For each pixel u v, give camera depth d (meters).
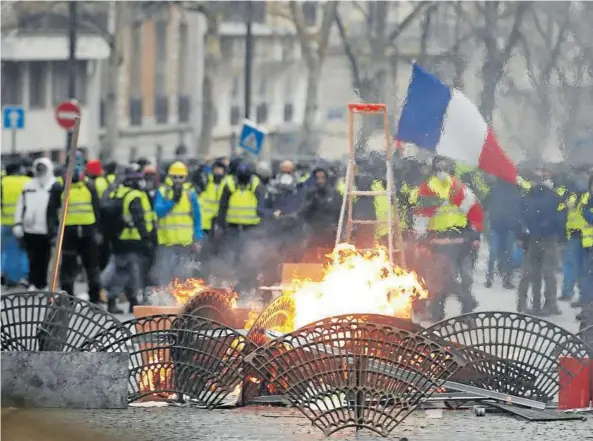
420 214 46.00
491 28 118.38
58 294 29.02
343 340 25.28
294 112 173.88
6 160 64.44
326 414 25.30
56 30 126.38
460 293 47.06
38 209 51.06
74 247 50.22
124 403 27.78
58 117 63.44
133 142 143.25
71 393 27.75
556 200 50.88
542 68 91.88
